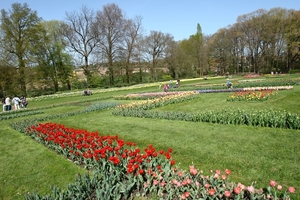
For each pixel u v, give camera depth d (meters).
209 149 6.84
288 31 50.53
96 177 4.74
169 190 4.21
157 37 56.00
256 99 14.88
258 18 54.59
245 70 71.50
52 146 8.36
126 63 49.06
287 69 57.59
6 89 38.19
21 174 6.60
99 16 44.50
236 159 5.95
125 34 47.09
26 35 39.16
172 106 16.33
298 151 6.00
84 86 50.69
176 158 6.54
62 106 22.81
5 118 17.58
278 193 4.22
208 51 69.00
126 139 8.86
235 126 9.02
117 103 19.55
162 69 61.69
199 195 3.95
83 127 11.84
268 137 7.34
